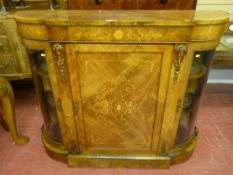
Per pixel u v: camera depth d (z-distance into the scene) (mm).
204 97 2121
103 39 946
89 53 993
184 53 960
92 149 1319
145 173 1332
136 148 1307
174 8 1563
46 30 957
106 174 1329
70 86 1086
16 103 2035
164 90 1082
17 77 1748
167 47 962
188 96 1277
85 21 898
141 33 927
